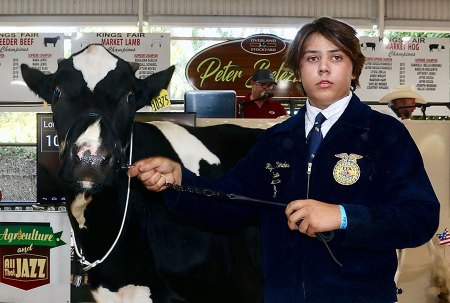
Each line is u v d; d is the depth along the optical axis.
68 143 2.68
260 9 10.20
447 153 4.70
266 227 2.13
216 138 3.67
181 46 13.34
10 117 11.05
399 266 4.12
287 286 2.02
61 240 5.59
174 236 3.17
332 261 1.95
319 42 2.00
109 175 2.64
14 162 6.59
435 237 4.61
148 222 3.15
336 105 2.03
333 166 1.96
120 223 3.08
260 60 9.40
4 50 9.33
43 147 5.25
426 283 4.68
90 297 6.15
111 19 10.07
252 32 10.88
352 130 1.98
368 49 9.56
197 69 9.42
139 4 9.93
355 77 2.15
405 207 1.84
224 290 3.27
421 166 1.95
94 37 9.35
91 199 3.00
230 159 3.60
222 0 10.15
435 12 10.39
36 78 3.19
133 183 3.10
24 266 5.63
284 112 7.26
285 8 10.24
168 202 2.27
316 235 1.85
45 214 5.61
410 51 9.58
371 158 1.96
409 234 1.80
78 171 2.58
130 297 3.19
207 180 2.27
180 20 10.12
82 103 2.82
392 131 1.96
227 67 9.41
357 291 1.93
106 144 2.64
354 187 1.94
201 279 3.21
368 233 1.78
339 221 1.77
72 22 10.10
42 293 5.62
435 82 9.62
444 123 4.70
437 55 9.59
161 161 2.21
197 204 2.27
